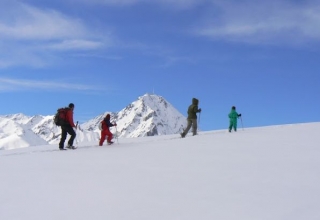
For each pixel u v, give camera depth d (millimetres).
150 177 9211
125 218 6523
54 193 8211
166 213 6641
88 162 11805
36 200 7777
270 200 6953
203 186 8148
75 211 7000
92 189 8383
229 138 16078
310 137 15055
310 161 10141
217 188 7934
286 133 16875
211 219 6250
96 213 6836
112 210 6941
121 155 12969
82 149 15570
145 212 6746
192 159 11344
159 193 7812
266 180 8336
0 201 7816
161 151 13375
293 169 9250
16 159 13133
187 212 6629
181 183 8492
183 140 16422
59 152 14781
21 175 10125
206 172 9430
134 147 15125
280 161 10305
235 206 6758
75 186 8703
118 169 10391
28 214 6969
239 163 10328
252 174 8953
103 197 7742
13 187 8875
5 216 6918
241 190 7684
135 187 8359
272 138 15258
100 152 14094
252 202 6906
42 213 6984
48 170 10672
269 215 6230
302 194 7188
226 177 8805
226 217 6281
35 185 8961
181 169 9969
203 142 15156
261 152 11922
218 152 12375
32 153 15031
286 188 7637
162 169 10102
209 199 7242
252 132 18391
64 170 10586
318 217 6016
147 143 16375
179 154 12438
